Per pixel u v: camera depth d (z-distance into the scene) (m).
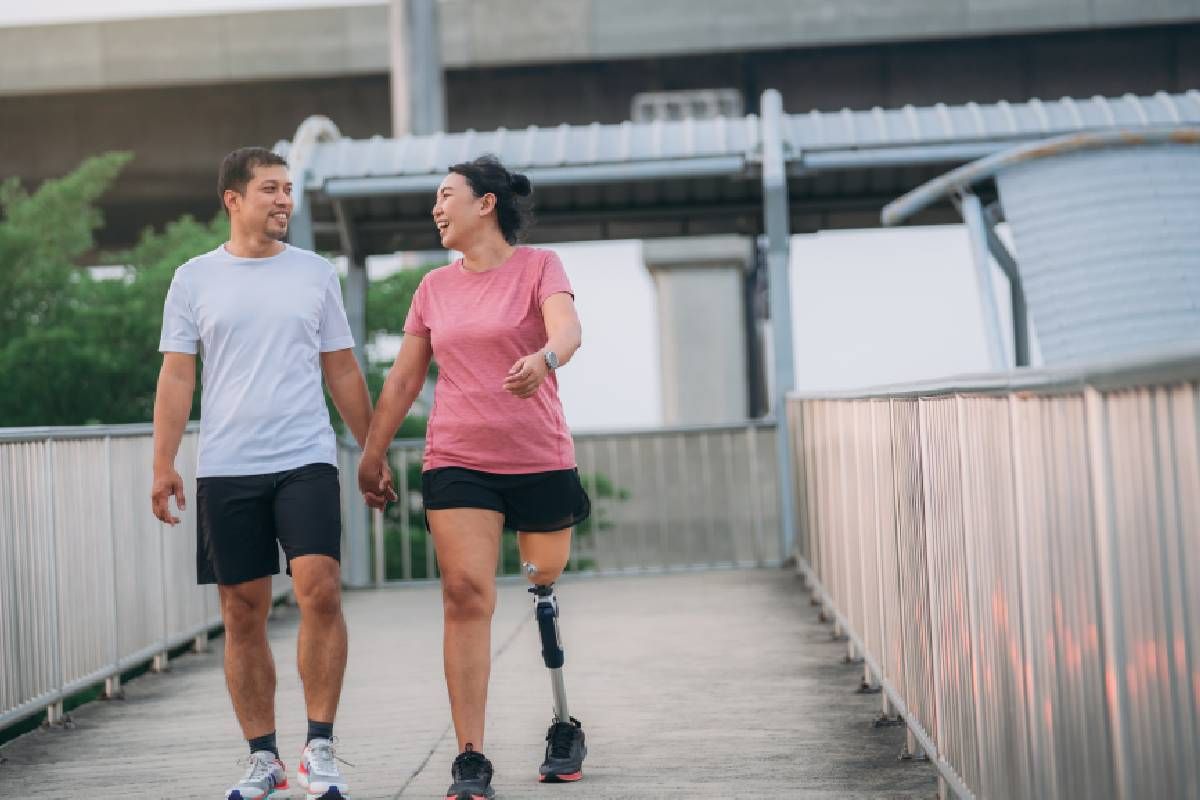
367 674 8.66
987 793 4.30
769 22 32.81
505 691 7.76
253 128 35.72
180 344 5.27
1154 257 12.49
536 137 13.98
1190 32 33.03
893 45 33.53
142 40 34.66
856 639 7.80
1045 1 32.28
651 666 8.44
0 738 8.97
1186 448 2.60
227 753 6.57
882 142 13.56
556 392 5.41
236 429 5.18
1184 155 12.73
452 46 33.44
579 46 33.25
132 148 35.81
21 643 6.89
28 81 34.78
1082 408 3.19
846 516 8.21
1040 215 12.80
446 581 5.26
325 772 5.09
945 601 4.89
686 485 14.61
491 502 5.27
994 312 12.97
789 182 14.52
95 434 8.08
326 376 5.46
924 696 5.41
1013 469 3.83
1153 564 2.79
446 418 5.27
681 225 15.49
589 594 12.29
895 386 5.81
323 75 34.59
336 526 5.23
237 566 5.21
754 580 12.68
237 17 34.62
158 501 5.26
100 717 7.69
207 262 5.29
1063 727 3.45
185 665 9.51
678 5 33.12
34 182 35.97
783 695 7.40
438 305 5.38
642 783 5.59
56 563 7.41
